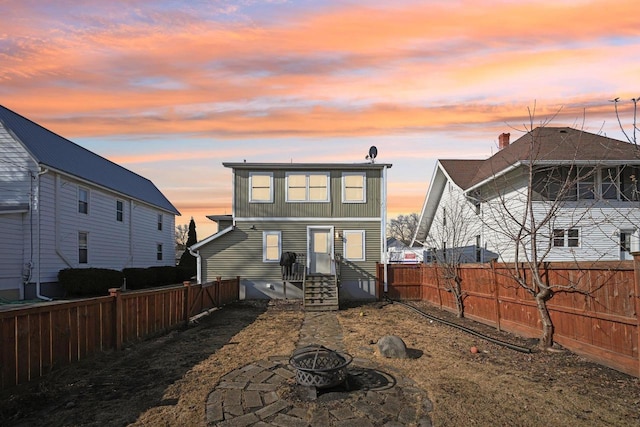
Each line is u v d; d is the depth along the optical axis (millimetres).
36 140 17734
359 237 17141
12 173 16047
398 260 30031
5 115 16828
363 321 10977
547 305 7383
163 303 9219
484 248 18453
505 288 9125
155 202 28094
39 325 5297
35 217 15938
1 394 4617
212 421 4199
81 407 4531
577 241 15398
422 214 26719
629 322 5547
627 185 15383
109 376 5680
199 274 16703
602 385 5164
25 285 15703
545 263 7512
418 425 4086
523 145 17266
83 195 19469
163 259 30328
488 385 5211
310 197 17188
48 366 5449
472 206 19953
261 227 17000
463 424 4078
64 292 17156
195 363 6398
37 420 4156
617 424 4023
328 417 4309
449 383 5301
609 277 5949
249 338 8500
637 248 15172
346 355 5875
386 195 17328
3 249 15133
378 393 4977
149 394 4965
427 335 8766
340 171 17359
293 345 7770
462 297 11617
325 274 16594
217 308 13781
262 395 4957
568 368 5957
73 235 18312
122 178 25672
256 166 17062
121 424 4086
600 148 15508
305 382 4906
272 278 16766
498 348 7391
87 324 6383
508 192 16625
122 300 7383
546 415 4254
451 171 22109
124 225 23625
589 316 6367
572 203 15102
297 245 17000
